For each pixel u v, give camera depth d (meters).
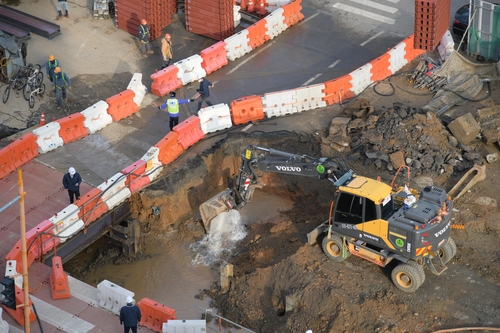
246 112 30.33
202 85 29.67
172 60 34.56
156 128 29.95
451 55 32.62
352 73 31.84
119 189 25.92
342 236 23.62
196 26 36.34
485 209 25.84
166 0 36.59
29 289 22.31
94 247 27.14
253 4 38.53
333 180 23.64
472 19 33.81
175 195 27.52
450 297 22.61
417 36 32.94
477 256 24.09
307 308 23.14
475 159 28.08
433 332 21.34
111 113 30.00
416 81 32.78
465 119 28.66
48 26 36.06
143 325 21.67
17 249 22.61
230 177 29.56
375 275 23.58
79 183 24.72
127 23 36.34
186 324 20.78
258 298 24.16
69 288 22.53
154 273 25.89
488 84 32.41
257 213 28.39
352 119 30.44
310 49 35.59
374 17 38.31
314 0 39.78
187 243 27.06
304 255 24.52
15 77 31.66
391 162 27.84
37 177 26.78
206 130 29.56
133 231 26.09
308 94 31.16
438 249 22.83
